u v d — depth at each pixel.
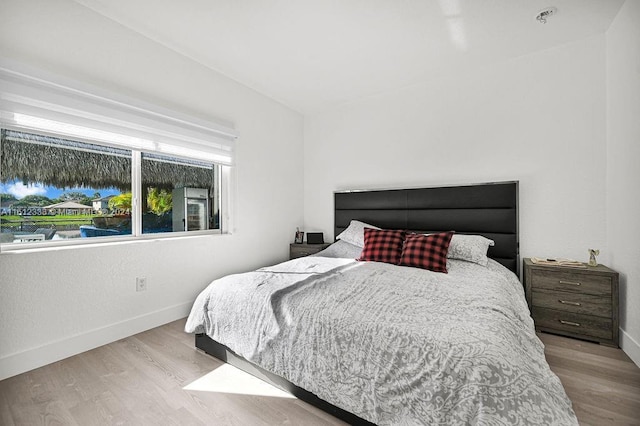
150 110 2.35
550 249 2.62
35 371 1.80
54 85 1.85
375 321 1.35
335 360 1.37
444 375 1.09
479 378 1.02
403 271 2.26
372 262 2.67
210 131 2.87
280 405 1.51
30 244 1.90
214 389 1.64
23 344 1.79
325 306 1.54
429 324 1.29
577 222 2.50
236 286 1.92
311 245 3.67
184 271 2.69
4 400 1.54
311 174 4.12
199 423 1.39
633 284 1.93
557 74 2.57
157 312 2.48
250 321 1.72
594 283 2.15
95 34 2.06
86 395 1.58
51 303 1.90
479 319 1.32
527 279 2.40
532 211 2.69
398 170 3.41
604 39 2.38
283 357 1.55
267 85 3.27
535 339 1.58
